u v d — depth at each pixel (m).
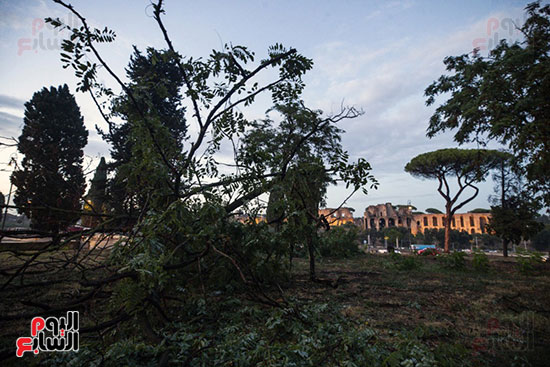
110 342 2.56
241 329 2.88
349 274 7.18
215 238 3.75
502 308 3.99
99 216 4.02
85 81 3.43
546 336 2.87
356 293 4.85
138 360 2.20
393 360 2.11
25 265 2.82
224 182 4.56
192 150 4.52
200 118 4.69
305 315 3.19
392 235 70.94
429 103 13.68
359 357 2.28
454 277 6.95
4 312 3.06
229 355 2.26
